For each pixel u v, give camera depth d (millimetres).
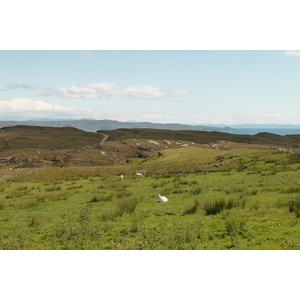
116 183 32781
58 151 158250
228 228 11766
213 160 51281
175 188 26359
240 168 37844
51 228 14445
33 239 12547
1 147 189875
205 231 11820
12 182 38500
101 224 14180
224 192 22344
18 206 21938
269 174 30047
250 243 10266
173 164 54469
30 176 43438
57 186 32656
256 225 12055
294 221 12164
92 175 43594
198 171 40969
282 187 21469
